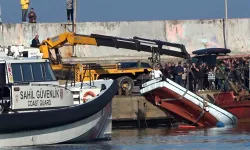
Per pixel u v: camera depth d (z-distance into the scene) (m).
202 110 86.50
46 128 64.25
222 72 93.81
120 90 94.31
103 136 69.50
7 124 62.34
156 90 85.56
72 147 64.62
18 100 64.06
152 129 86.06
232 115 87.31
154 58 98.62
